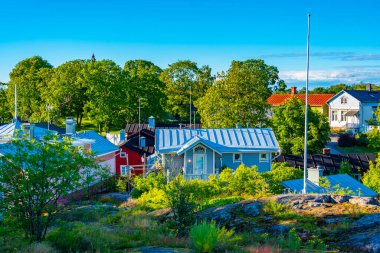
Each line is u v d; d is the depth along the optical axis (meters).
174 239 17.67
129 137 64.81
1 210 18.52
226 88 60.44
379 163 43.75
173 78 108.19
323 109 100.75
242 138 48.50
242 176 32.50
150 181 37.41
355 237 15.64
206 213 21.19
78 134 51.38
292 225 17.59
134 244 16.89
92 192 40.12
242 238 16.72
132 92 87.75
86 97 92.94
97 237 17.80
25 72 108.75
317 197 20.42
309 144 61.88
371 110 93.81
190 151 45.44
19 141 19.52
